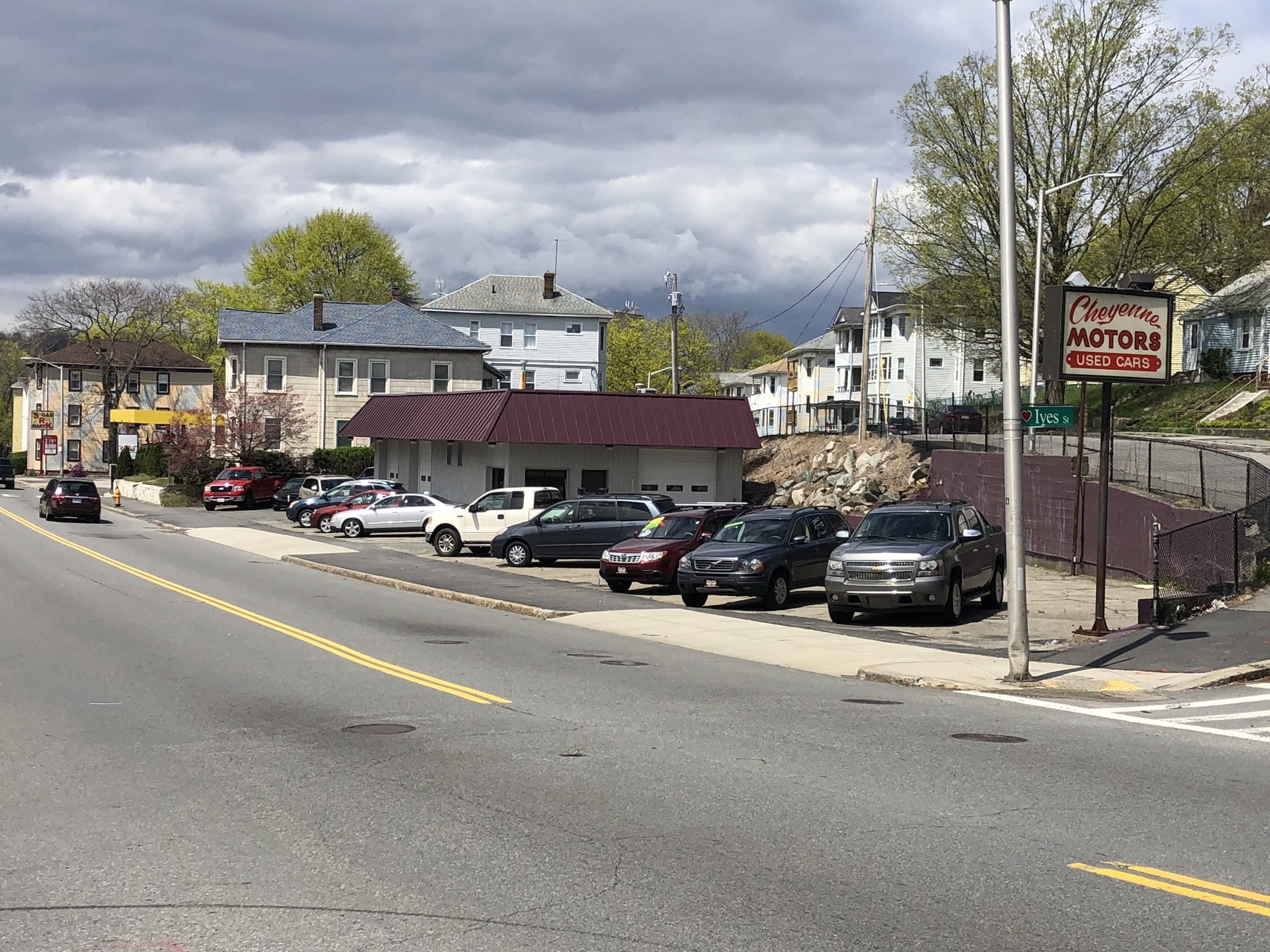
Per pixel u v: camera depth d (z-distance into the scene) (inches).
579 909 236.5
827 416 3196.4
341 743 400.8
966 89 1804.9
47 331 3843.5
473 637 716.0
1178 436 1689.2
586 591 1022.4
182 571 1149.7
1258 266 1963.6
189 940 219.5
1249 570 829.8
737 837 289.3
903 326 3159.5
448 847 279.7
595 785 342.3
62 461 3801.7
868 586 788.6
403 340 2687.0
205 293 4325.8
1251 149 1745.8
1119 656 639.1
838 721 458.3
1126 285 718.5
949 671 599.5
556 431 1644.9
